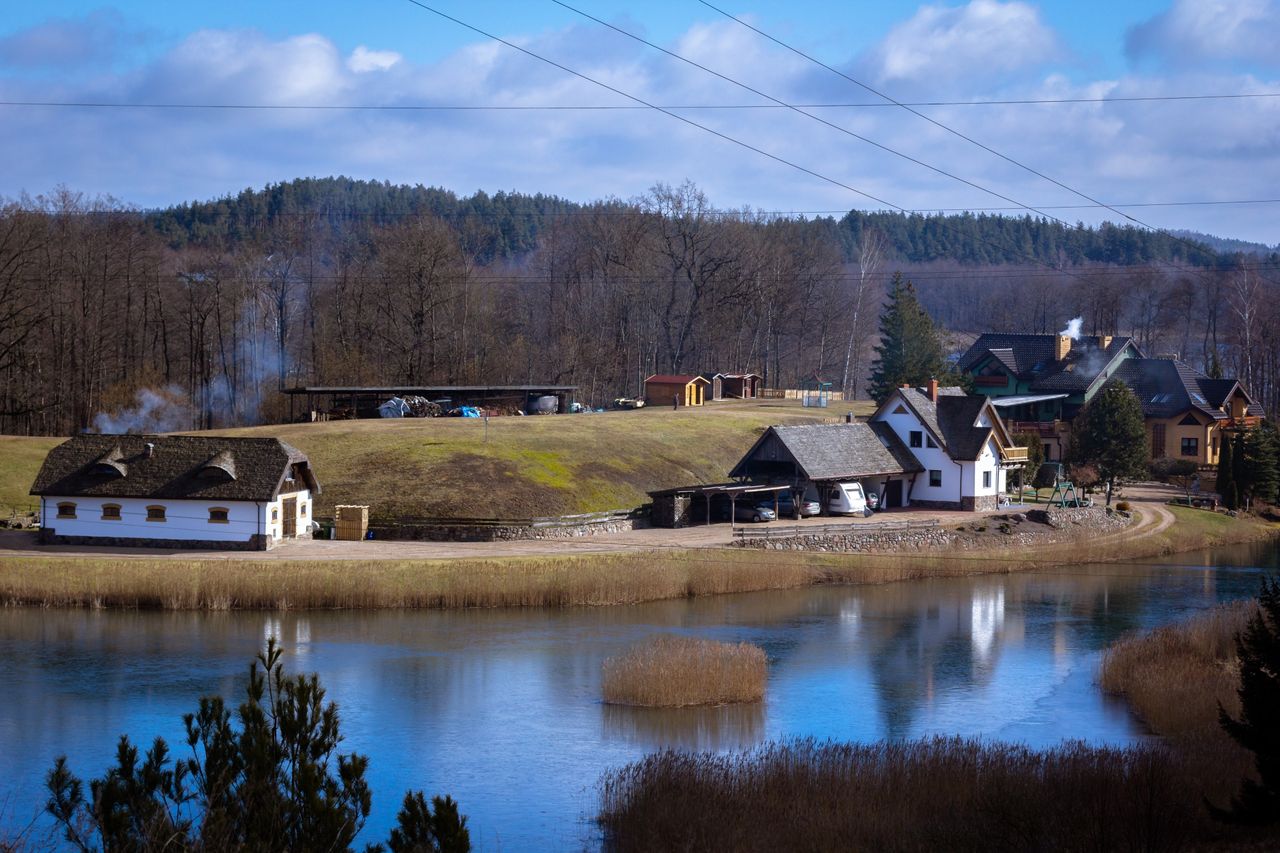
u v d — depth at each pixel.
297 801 21.59
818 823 34.53
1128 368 134.50
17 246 121.06
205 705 23.66
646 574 72.38
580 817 38.16
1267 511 112.62
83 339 132.12
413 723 47.66
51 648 57.44
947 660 59.19
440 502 87.12
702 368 186.50
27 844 34.38
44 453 100.56
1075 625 67.62
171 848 20.61
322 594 67.31
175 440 79.94
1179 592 77.75
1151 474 125.88
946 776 38.19
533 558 74.44
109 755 43.00
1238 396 134.75
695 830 34.81
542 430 108.50
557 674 54.97
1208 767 38.00
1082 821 32.97
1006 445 104.62
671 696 50.47
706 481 104.06
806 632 64.88
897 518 93.56
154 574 67.06
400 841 21.69
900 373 138.25
